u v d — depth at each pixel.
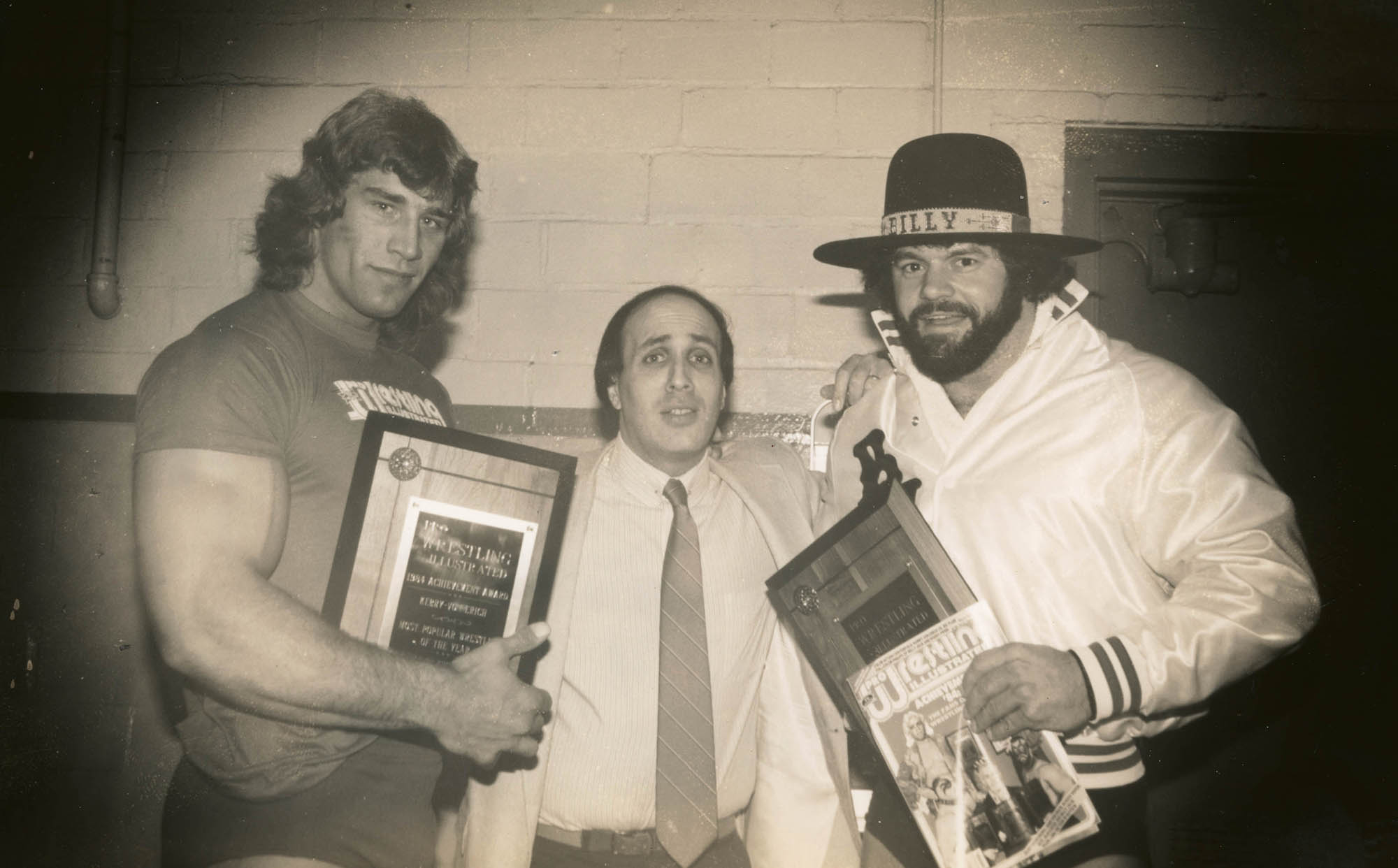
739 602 1.78
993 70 2.46
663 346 1.79
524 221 2.47
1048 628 1.59
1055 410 1.67
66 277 2.49
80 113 2.52
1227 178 2.44
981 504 1.65
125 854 2.36
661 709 1.67
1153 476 1.60
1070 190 2.44
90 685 2.40
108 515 2.44
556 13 2.50
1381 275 2.44
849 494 1.80
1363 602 2.38
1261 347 2.45
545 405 2.43
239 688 1.37
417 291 1.83
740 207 2.45
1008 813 1.48
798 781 1.75
